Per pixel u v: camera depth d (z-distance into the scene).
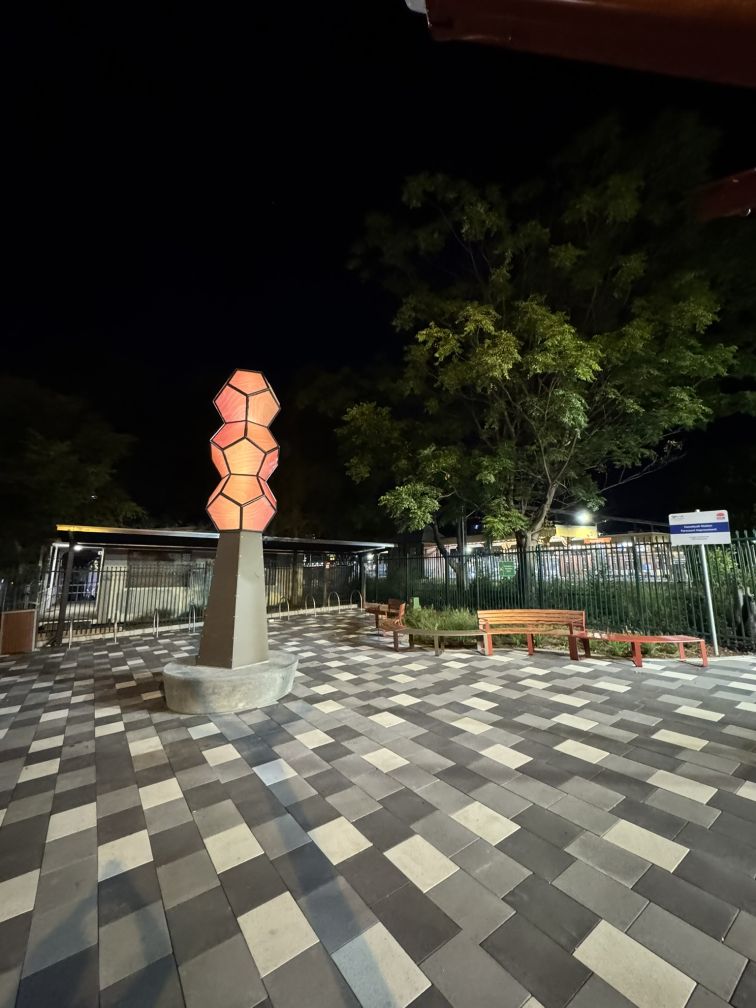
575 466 12.70
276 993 2.04
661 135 9.59
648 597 9.32
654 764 3.96
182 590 14.91
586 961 2.14
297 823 3.28
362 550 17.73
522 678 6.76
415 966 2.14
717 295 10.30
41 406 18.19
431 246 12.01
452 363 10.99
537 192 11.17
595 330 11.95
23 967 2.19
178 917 2.47
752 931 2.28
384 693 6.18
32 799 3.73
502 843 3.00
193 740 4.80
